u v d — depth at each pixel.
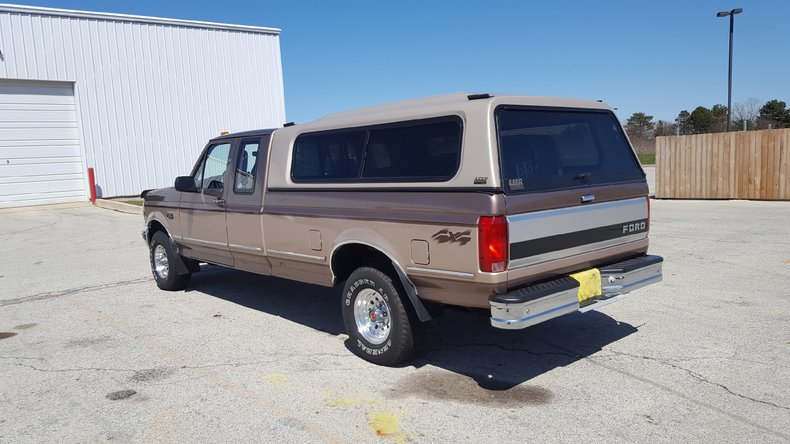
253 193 6.42
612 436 3.89
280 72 24.12
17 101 18.58
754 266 8.64
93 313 7.17
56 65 18.95
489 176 4.32
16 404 4.61
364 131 5.31
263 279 8.85
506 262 4.34
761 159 16.70
